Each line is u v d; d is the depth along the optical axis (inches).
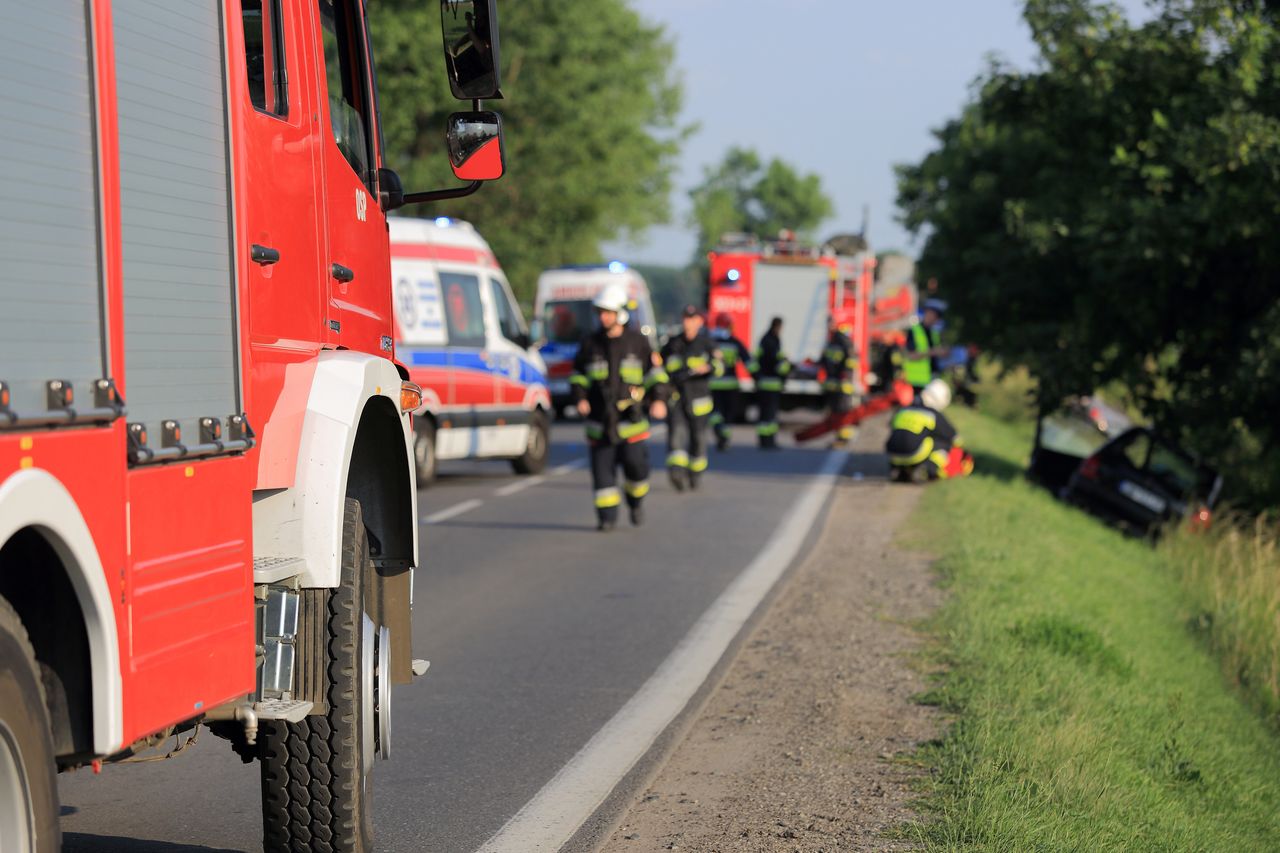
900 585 686.5
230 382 243.0
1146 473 1140.5
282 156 274.5
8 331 179.9
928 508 971.3
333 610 282.7
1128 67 1162.0
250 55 264.8
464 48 324.2
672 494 1086.4
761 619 607.2
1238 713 577.0
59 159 192.7
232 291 243.8
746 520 936.9
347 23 336.8
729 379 1497.3
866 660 525.7
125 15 212.1
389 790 374.0
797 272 2058.3
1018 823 332.8
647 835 341.7
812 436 1502.2
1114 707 467.8
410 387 343.3
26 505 179.3
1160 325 1222.9
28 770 184.4
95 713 199.3
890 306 2434.8
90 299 199.2
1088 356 1206.3
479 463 1362.0
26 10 186.2
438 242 1096.8
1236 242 1146.7
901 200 2368.4
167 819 347.6
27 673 185.5
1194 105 1123.9
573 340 1891.0
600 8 2773.1
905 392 1285.7
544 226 2785.4
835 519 946.1
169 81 224.7
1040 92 1226.0
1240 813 407.8
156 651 213.6
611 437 872.9
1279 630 710.5
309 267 288.5
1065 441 1304.1
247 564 244.8
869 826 343.9
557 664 522.3
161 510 215.9
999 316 1336.1
